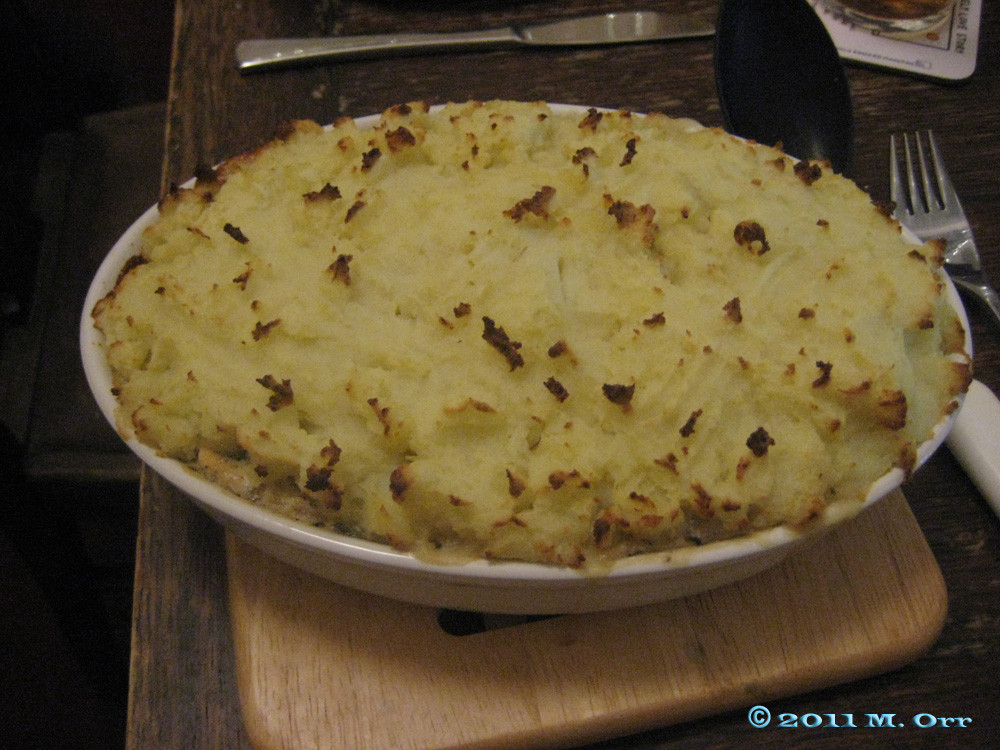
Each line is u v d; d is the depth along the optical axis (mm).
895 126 533
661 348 347
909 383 355
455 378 349
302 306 358
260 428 348
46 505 607
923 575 395
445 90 537
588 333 355
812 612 387
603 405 343
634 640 382
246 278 362
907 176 505
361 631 383
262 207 389
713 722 382
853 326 355
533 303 352
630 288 358
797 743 378
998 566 411
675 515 336
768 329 355
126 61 858
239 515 345
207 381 353
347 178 394
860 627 385
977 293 464
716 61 503
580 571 333
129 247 398
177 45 547
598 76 546
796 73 505
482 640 382
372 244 376
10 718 612
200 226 384
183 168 507
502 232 372
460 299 359
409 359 350
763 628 385
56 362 610
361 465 346
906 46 561
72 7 847
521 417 346
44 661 633
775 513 342
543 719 368
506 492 338
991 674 390
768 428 348
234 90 532
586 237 371
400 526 339
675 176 384
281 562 392
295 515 348
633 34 557
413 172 397
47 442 590
